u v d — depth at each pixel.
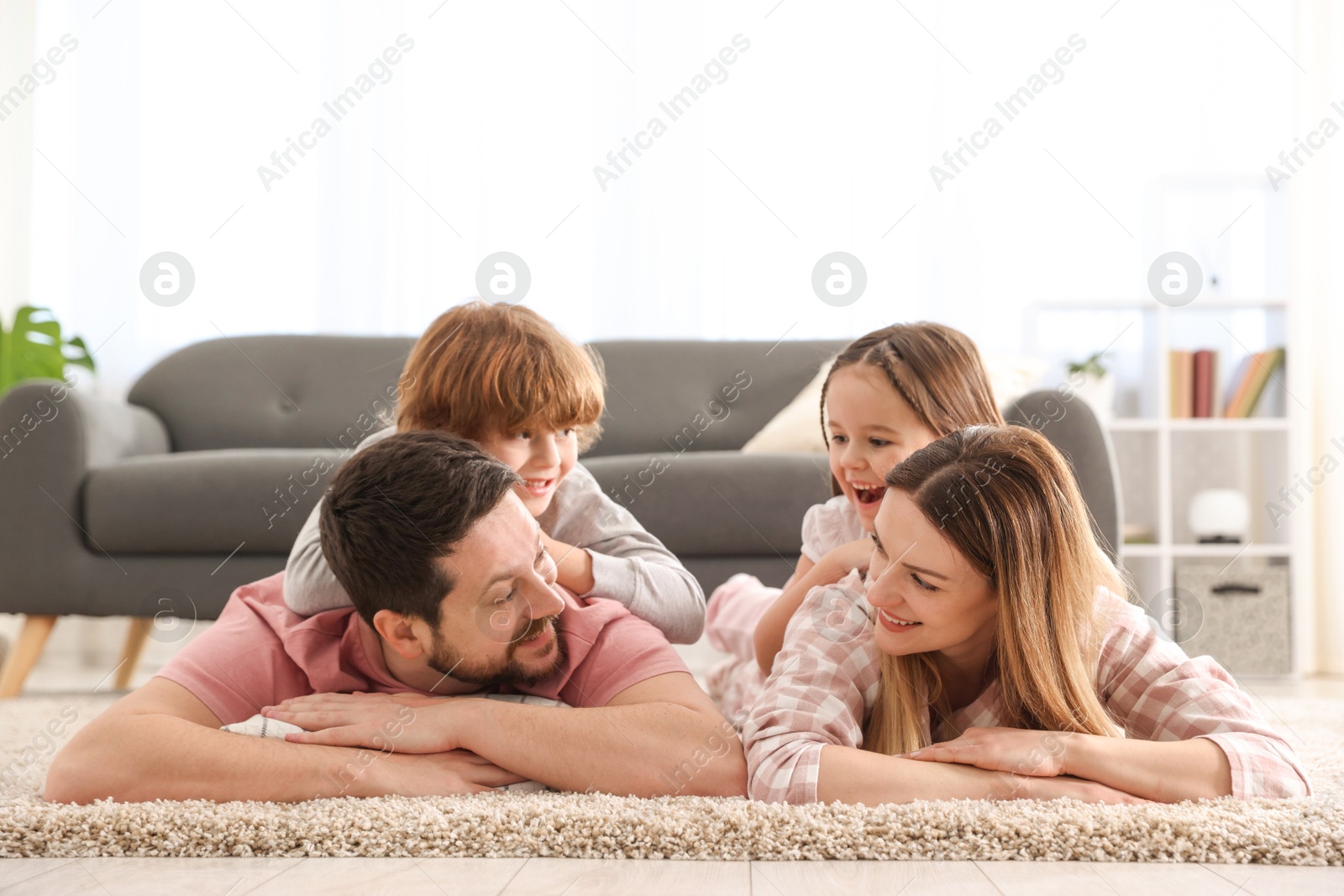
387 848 0.76
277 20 2.91
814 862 0.73
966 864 0.73
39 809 0.81
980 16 2.88
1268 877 0.69
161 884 0.68
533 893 0.65
